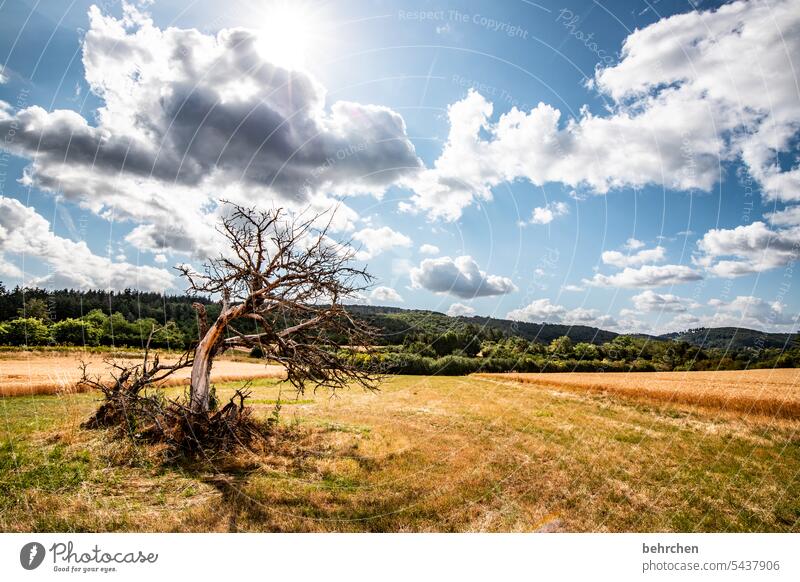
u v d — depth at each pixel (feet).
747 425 51.88
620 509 26.55
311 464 32.37
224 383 106.83
